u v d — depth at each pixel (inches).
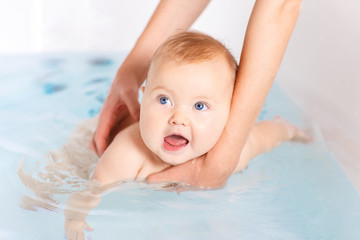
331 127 60.1
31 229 38.7
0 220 39.6
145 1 85.4
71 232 38.4
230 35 83.7
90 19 83.2
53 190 44.0
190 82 38.4
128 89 48.2
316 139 57.3
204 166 41.6
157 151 40.9
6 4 79.9
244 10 83.2
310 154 53.8
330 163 51.8
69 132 56.0
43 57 79.4
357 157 53.5
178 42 40.7
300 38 72.2
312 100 66.4
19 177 46.1
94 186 44.5
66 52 81.4
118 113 49.6
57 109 62.1
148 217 40.6
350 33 63.3
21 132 55.8
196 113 39.3
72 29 82.7
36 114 60.5
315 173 49.7
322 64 67.1
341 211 43.1
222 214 41.7
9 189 44.1
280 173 49.4
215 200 43.6
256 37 39.0
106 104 49.2
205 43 40.6
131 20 84.6
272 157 52.8
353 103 59.2
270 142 54.4
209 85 38.8
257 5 39.5
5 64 75.5
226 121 40.4
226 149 40.6
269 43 38.7
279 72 73.1
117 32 84.0
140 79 50.4
